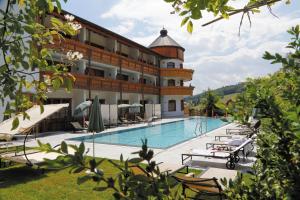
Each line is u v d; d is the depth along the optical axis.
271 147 1.39
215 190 4.46
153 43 43.09
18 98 2.05
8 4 1.90
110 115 23.78
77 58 2.53
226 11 1.55
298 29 1.45
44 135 17.16
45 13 2.05
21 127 8.14
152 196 1.04
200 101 36.72
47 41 2.24
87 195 5.88
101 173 1.01
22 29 1.86
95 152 11.38
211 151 9.42
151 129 24.22
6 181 6.85
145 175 1.07
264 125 1.41
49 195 5.88
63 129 20.23
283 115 1.29
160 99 39.34
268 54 1.44
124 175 1.05
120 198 1.01
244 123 1.49
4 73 1.92
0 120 9.34
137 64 32.75
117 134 20.17
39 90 2.27
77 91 23.16
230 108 1.54
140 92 33.12
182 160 9.07
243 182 1.51
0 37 1.82
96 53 24.66
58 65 2.37
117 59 28.31
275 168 1.37
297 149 1.30
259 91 1.41
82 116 21.83
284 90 1.46
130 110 30.70
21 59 1.98
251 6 1.50
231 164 8.41
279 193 1.33
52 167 0.96
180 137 19.58
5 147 10.81
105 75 29.62
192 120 33.16
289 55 1.43
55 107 9.70
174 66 41.88
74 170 0.97
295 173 1.26
